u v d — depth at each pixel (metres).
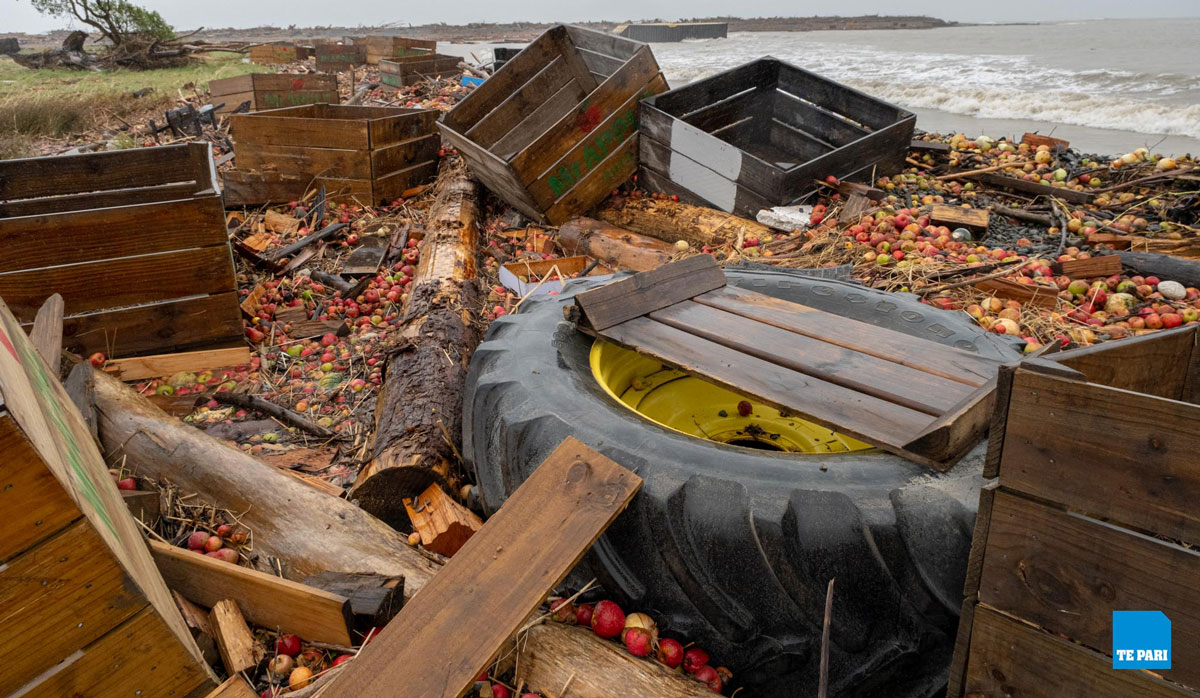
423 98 15.91
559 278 5.54
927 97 21.17
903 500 2.04
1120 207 6.64
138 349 4.55
